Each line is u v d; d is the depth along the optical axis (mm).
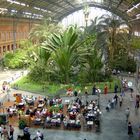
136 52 49094
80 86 38438
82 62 41375
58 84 39469
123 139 22531
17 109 27844
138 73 43750
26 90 37531
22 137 21938
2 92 36188
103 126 25281
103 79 41844
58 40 40500
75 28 43031
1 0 47281
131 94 34594
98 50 44031
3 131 22266
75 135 23250
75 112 26500
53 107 28484
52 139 22328
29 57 46188
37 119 25328
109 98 34125
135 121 26594
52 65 41844
